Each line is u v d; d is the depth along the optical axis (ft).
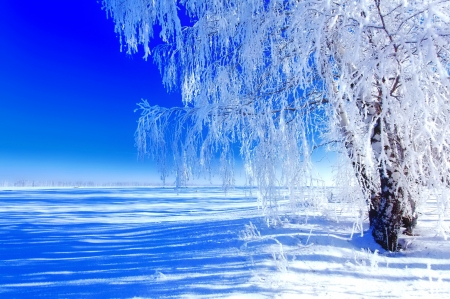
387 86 13.30
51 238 28.76
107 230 34.12
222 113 17.99
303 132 15.84
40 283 14.19
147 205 72.95
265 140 16.98
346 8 12.58
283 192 16.81
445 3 11.60
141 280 14.14
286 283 13.26
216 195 121.60
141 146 18.02
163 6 17.58
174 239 25.08
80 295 12.27
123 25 18.49
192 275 14.62
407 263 15.93
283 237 19.93
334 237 19.34
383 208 18.02
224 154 18.08
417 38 11.30
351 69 13.65
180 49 19.35
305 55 13.25
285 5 16.10
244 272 14.70
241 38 17.24
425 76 11.61
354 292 12.69
